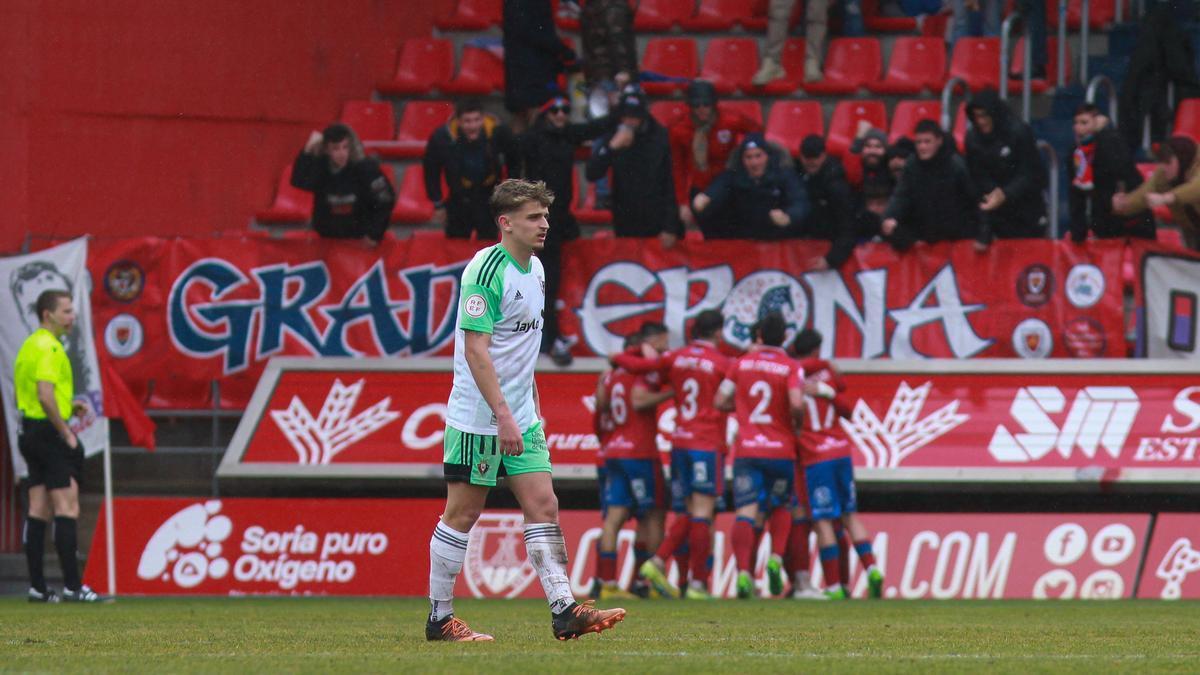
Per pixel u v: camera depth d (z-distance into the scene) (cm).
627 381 4222
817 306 4834
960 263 4806
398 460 4694
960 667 1770
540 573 2019
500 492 4941
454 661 1806
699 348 4219
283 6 5859
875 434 4647
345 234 4947
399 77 6350
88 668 1742
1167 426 4606
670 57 6331
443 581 2142
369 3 6250
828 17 6312
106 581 4466
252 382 4894
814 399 4212
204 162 5603
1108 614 3300
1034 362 4706
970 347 4806
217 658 1892
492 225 4909
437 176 4938
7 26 5109
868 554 4216
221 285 4894
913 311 4812
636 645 2139
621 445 4219
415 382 4791
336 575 4456
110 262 4872
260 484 4819
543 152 4822
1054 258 4791
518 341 2008
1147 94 5531
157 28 5475
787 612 3344
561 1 6481
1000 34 6219
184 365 4878
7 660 1878
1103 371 4688
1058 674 1684
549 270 4803
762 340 4219
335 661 1816
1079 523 4384
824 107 6056
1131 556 4341
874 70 6153
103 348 4588
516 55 5541
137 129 5431
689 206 5116
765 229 4866
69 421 4034
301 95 5925
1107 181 4784
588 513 4503
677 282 4862
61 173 5241
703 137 5125
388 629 2608
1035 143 4772
